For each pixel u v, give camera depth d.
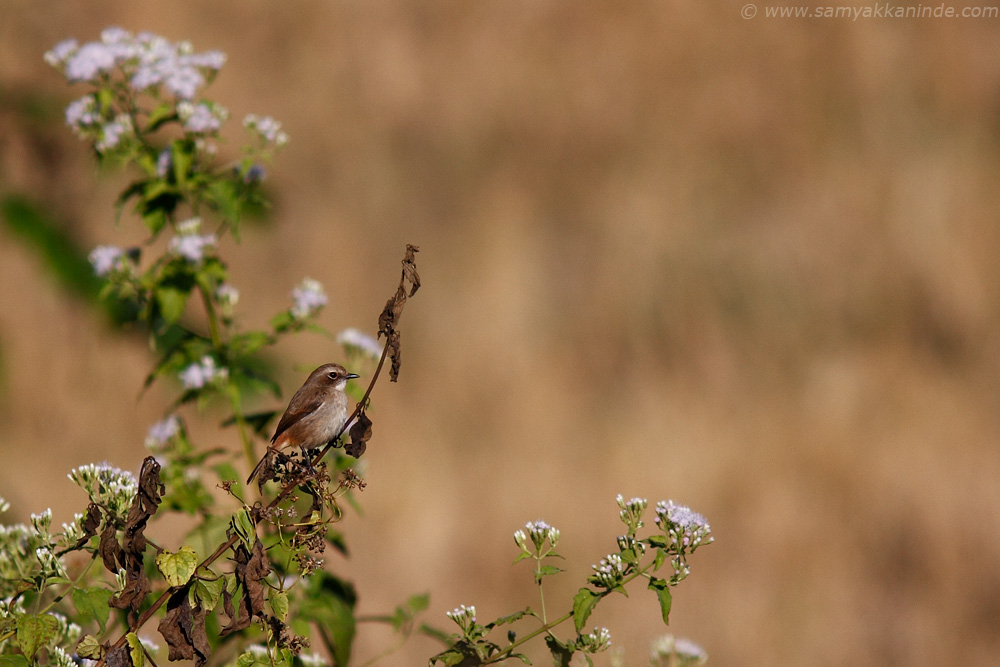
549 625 4.91
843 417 15.81
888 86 20.12
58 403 13.04
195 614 4.41
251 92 21.17
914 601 13.39
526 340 17.22
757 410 16.17
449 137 20.22
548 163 19.77
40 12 16.67
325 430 6.69
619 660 6.29
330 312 17.39
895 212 18.69
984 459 15.03
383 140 20.23
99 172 7.14
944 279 17.67
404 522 14.07
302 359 16.25
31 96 10.21
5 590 4.80
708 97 20.33
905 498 14.45
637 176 19.44
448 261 18.41
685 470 14.93
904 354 17.00
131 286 6.88
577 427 15.77
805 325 17.44
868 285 17.88
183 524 11.34
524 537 4.98
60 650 4.64
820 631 12.96
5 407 12.75
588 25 21.31
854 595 13.39
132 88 7.03
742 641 12.68
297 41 21.80
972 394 16.31
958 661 12.88
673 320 17.56
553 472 14.86
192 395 7.00
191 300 11.14
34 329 12.67
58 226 9.74
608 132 19.92
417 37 21.80
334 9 22.17
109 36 7.38
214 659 6.19
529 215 18.95
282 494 4.69
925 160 19.42
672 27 20.83
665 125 19.98
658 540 4.91
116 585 5.12
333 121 20.52
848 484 14.61
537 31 21.38
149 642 5.44
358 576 13.36
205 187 6.91
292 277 17.86
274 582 5.78
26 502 12.28
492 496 14.50
